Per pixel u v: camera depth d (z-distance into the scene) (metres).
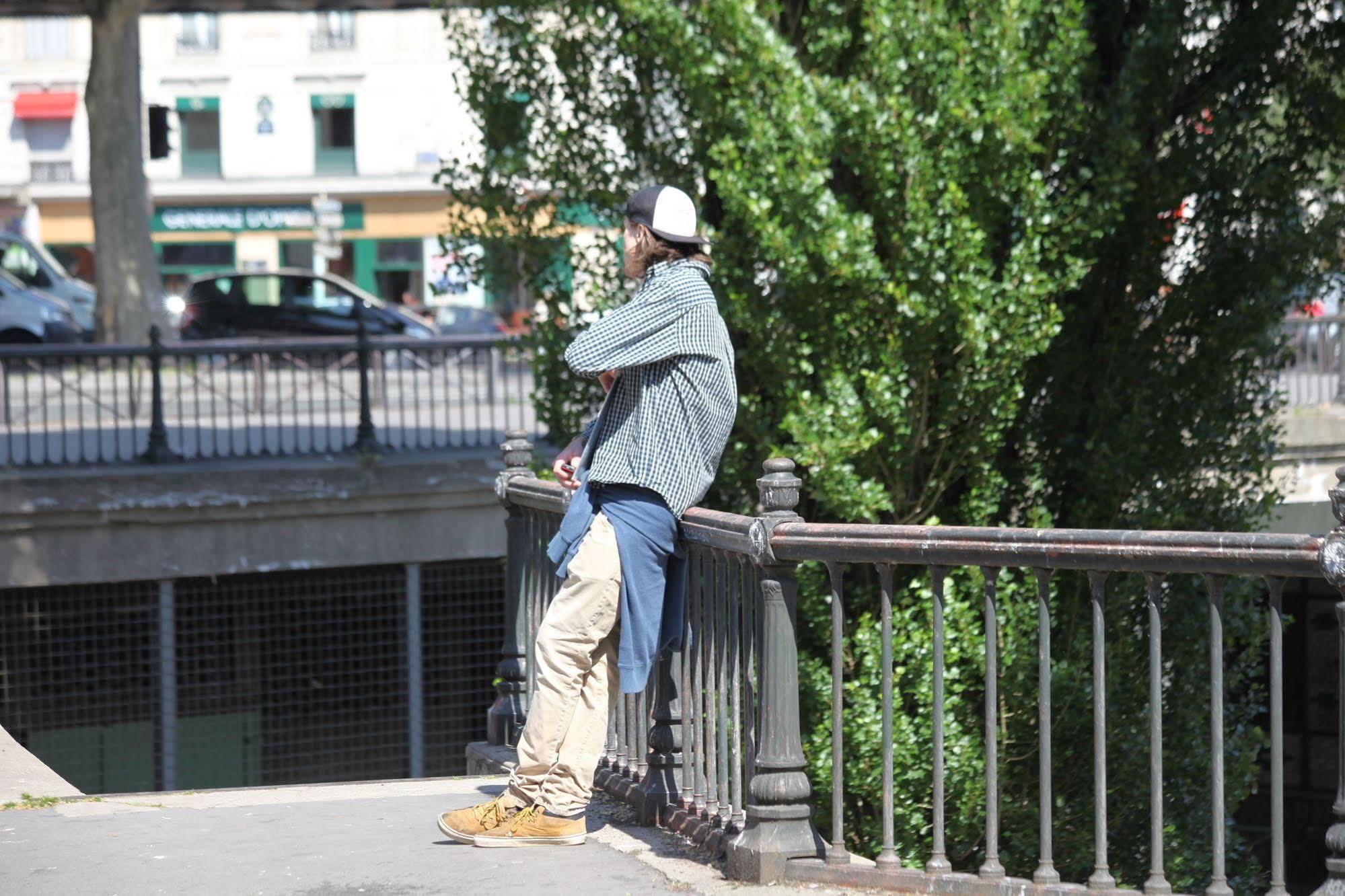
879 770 13.56
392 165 73.81
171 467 20.67
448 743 22.88
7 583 19.38
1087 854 13.80
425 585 22.58
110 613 20.81
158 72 73.06
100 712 21.00
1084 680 13.82
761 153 12.60
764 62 12.73
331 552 21.14
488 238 15.41
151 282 43.06
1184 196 14.34
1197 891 14.20
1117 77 13.54
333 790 9.22
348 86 73.44
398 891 6.87
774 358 13.41
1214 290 14.57
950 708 13.54
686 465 7.12
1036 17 13.22
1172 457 14.90
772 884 6.86
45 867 7.29
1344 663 5.68
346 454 21.78
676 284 6.97
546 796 7.60
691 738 7.85
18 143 73.69
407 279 74.81
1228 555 5.75
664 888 6.87
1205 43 14.35
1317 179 14.84
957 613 13.50
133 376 21.91
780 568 6.91
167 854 7.50
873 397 13.00
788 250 12.69
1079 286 13.74
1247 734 15.07
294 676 22.17
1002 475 14.52
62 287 49.88
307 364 22.08
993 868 6.53
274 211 74.25
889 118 12.70
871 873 6.73
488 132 15.38
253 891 6.87
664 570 7.29
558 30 15.05
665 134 15.03
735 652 7.36
